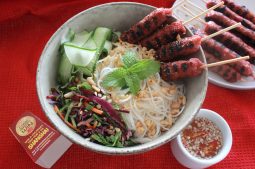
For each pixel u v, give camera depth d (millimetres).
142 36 349
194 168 346
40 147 326
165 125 328
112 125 312
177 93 344
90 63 328
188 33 334
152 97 332
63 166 343
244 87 396
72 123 308
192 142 355
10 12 429
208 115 363
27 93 386
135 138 324
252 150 362
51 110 290
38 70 296
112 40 367
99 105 312
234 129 374
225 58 401
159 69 336
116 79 322
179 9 445
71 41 337
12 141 355
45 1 448
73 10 446
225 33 419
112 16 354
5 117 370
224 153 334
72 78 331
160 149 355
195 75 318
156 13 326
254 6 475
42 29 434
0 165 342
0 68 403
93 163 345
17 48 420
